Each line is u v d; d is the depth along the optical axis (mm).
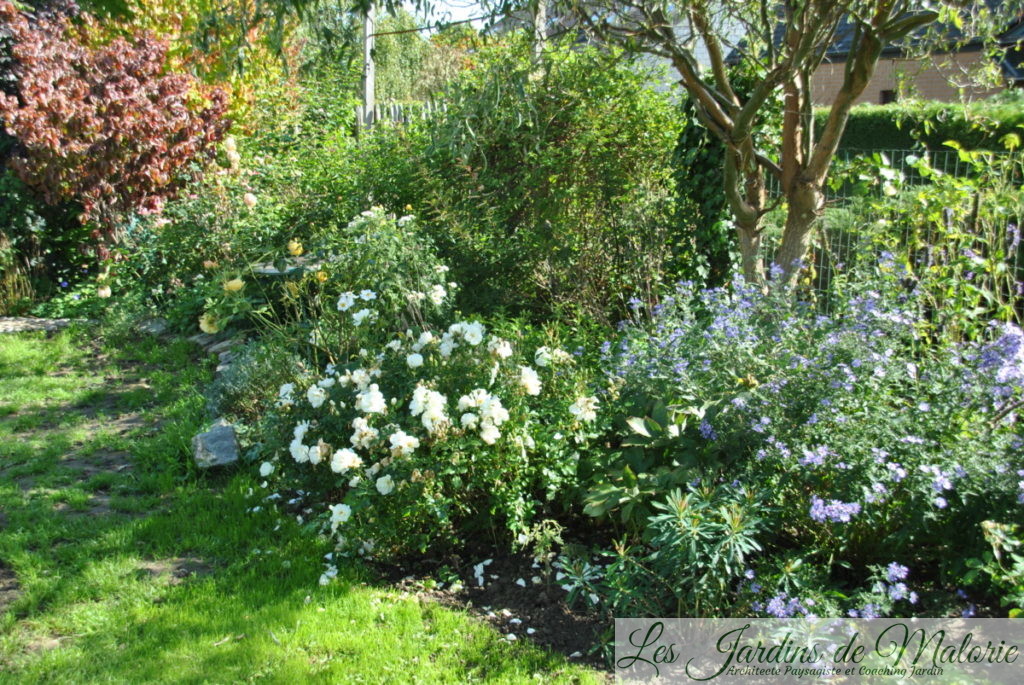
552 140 7270
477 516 3961
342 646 3215
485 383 4016
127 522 4207
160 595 3564
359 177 8672
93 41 9914
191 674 3025
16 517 4223
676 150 6770
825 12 4219
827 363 3561
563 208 7188
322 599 3535
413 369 4164
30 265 9141
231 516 4266
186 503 4414
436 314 5641
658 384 4043
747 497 3221
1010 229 4930
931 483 3109
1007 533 3092
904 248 5262
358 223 5992
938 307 4762
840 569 3484
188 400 5887
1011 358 3424
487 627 3359
